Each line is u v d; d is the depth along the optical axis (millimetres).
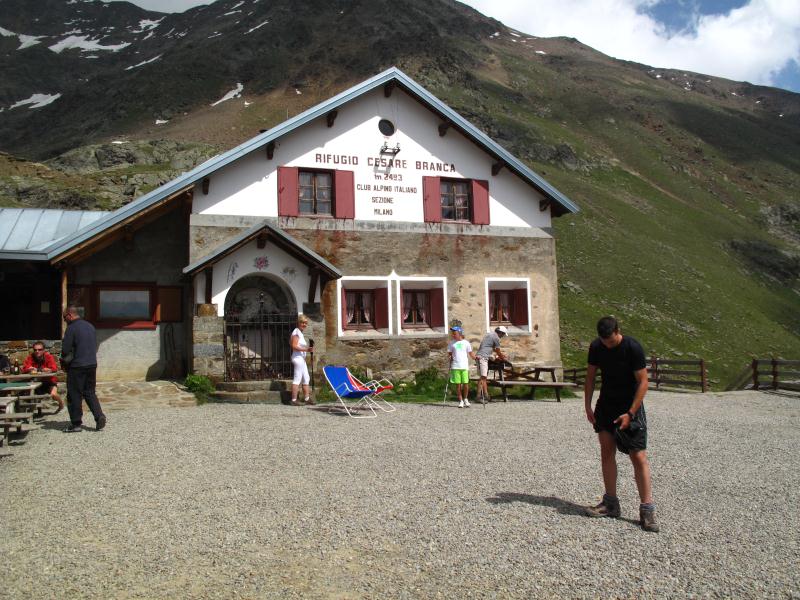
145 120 123875
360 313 17844
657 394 19719
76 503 6574
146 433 10445
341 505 6531
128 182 57031
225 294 15367
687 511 6684
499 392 17656
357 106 17969
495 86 136000
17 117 159125
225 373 15156
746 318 57375
